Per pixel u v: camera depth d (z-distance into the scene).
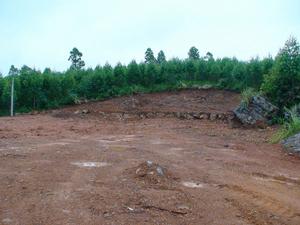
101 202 6.28
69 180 7.49
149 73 26.72
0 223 5.42
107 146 11.72
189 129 17.11
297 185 8.30
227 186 7.68
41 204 6.16
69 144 11.94
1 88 26.61
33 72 27.73
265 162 10.45
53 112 24.25
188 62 27.28
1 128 16.41
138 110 22.61
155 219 5.73
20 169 8.23
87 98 26.31
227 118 20.12
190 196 6.83
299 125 13.51
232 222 5.85
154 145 12.28
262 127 17.00
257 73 24.44
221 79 25.66
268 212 6.39
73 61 41.84
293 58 18.23
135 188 7.05
